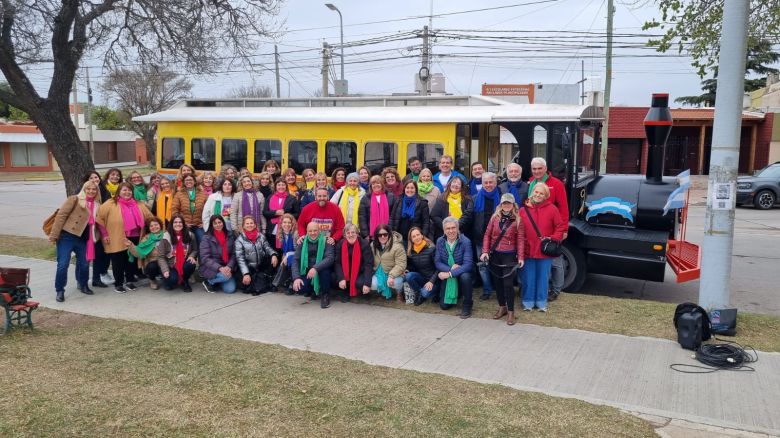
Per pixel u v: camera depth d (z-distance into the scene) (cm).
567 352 593
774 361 562
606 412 457
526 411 457
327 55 2664
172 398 479
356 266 776
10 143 4628
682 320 596
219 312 748
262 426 432
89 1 1136
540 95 3075
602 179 901
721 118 634
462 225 788
